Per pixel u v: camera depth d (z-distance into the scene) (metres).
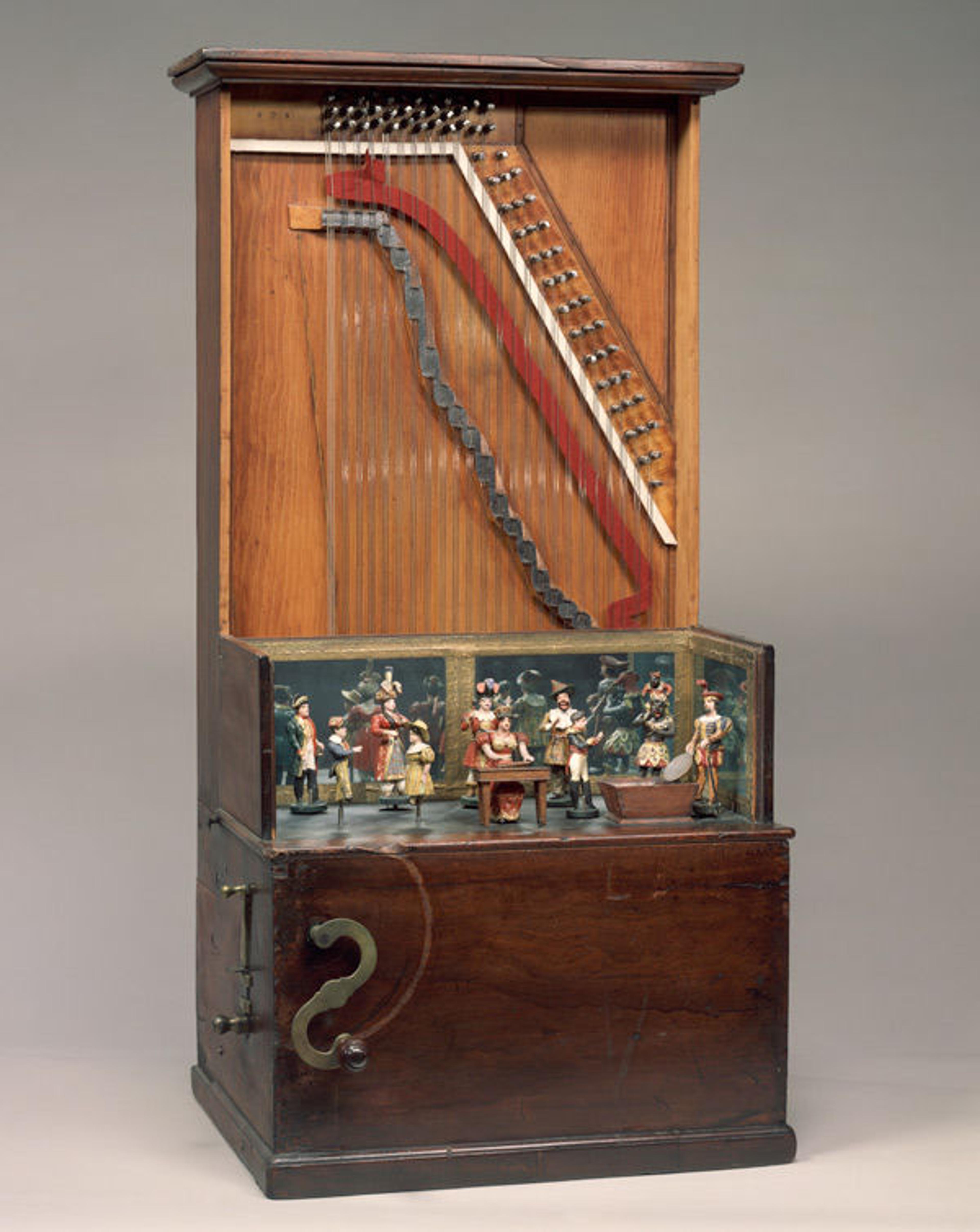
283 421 3.11
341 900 2.86
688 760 3.04
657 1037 2.92
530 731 3.15
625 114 3.18
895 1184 2.92
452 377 3.16
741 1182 2.91
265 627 3.12
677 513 3.20
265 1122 2.90
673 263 3.20
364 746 3.11
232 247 3.08
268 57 3.00
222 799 3.04
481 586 3.18
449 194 3.14
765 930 2.94
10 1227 2.84
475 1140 2.90
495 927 2.89
